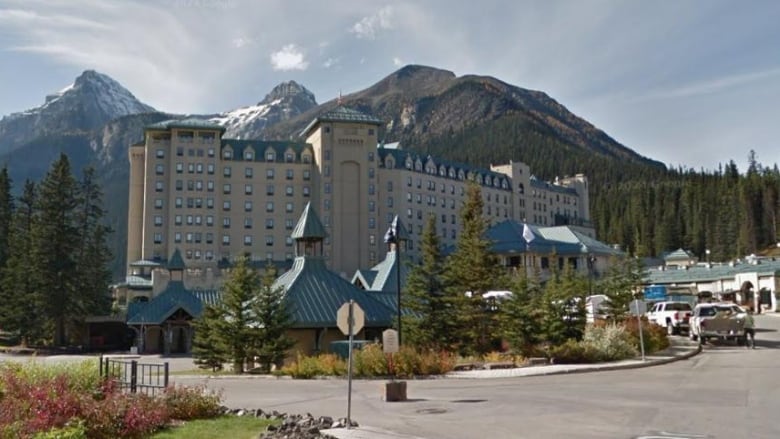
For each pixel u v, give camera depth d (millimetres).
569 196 196250
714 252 170250
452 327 37688
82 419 14758
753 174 182500
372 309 44531
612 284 54281
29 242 84000
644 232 183250
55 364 20828
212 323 39438
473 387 24719
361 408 19578
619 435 14227
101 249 99062
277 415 17766
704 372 28391
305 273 46062
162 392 18312
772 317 78188
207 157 128625
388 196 140500
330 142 134500
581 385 24484
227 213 130625
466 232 39500
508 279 39500
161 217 126500
